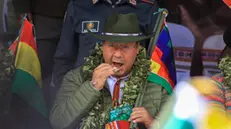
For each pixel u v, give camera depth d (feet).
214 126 36.81
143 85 43.42
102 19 54.24
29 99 50.85
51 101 56.39
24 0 62.34
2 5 64.39
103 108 42.75
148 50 45.91
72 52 55.83
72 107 41.57
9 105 48.98
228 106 41.24
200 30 64.95
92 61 43.68
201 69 63.87
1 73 47.80
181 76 63.26
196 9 65.67
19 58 51.21
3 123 48.44
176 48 63.93
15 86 50.31
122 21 41.70
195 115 37.11
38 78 52.31
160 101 43.75
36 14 62.28
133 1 54.95
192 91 40.11
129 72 43.73
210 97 40.83
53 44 62.28
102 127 41.91
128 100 42.47
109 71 40.65
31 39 52.24
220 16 66.59
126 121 41.24
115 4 54.70
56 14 62.13
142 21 54.49
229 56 45.50
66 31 55.52
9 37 61.87
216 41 64.23
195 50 64.08
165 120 40.34
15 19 63.82
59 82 55.88
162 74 45.60
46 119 51.85
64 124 42.24
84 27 54.34
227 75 42.60
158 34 45.91
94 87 41.01
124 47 41.32
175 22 65.57
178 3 65.46
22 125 50.72
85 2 55.01
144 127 43.01
